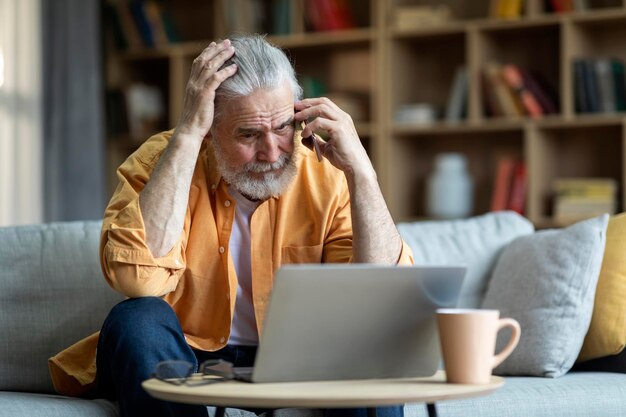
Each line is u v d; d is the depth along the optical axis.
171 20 5.39
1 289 2.38
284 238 2.16
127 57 5.38
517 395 2.25
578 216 4.52
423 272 1.64
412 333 1.68
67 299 2.41
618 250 2.66
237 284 2.14
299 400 1.44
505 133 4.96
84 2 5.10
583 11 4.59
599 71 4.53
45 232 2.49
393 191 4.94
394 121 4.96
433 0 5.07
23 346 2.37
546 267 2.62
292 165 2.06
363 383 1.62
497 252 2.90
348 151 2.02
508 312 2.65
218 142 2.05
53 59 5.05
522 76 4.69
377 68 4.91
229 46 2.03
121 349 1.80
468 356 1.59
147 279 1.94
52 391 2.38
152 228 1.96
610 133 4.74
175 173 1.99
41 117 4.92
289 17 5.11
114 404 2.12
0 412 1.92
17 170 4.79
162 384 1.60
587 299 2.56
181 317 2.13
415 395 1.47
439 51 5.06
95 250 2.47
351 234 2.16
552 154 4.81
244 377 1.65
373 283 1.61
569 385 2.34
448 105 4.86
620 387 2.37
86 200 5.04
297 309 1.58
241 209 2.16
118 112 5.38
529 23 4.63
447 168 4.86
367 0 5.19
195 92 2.01
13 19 4.80
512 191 4.70
